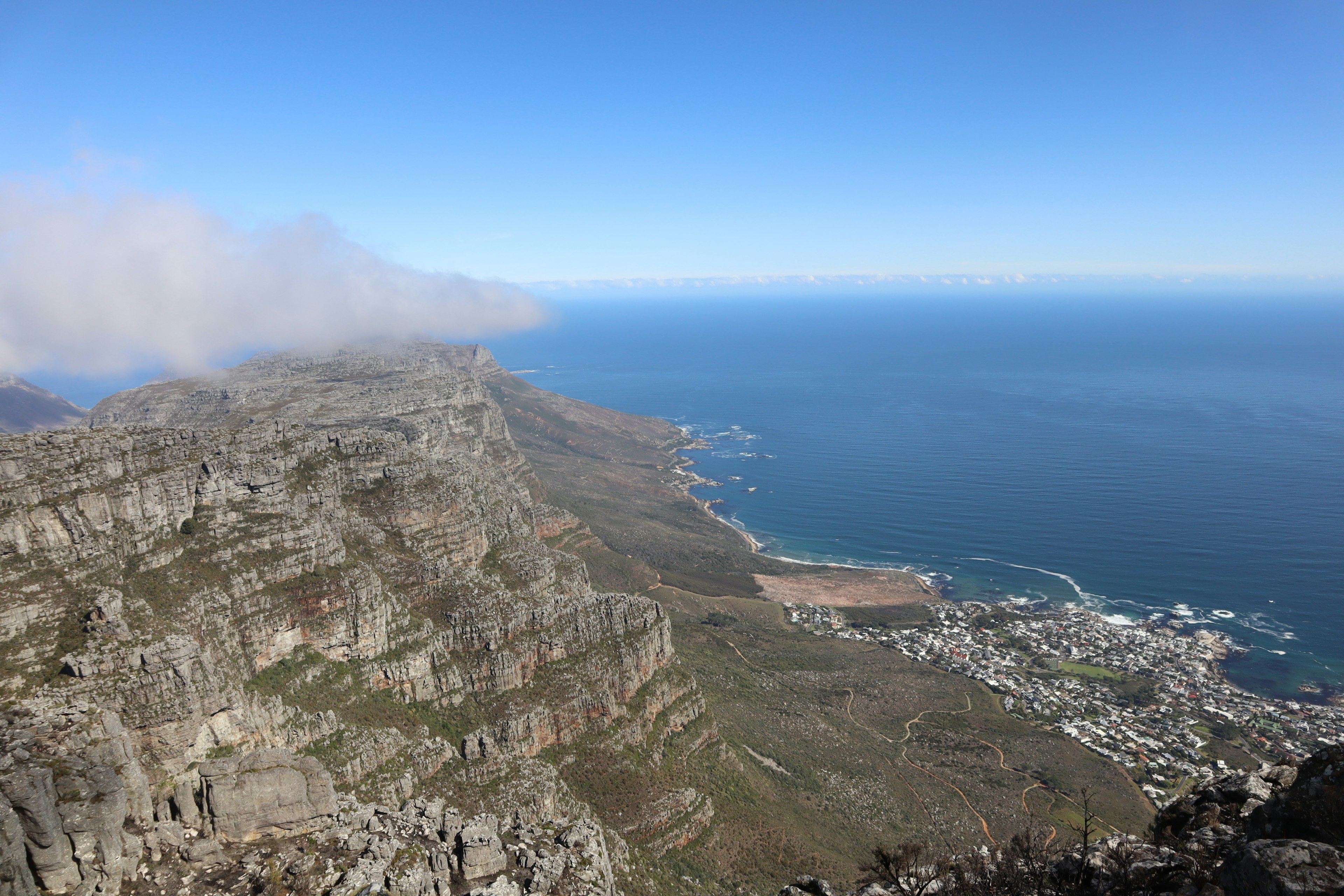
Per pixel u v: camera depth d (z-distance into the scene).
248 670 91.25
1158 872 36.81
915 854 48.41
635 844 100.56
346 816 53.84
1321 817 32.59
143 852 45.53
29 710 51.16
